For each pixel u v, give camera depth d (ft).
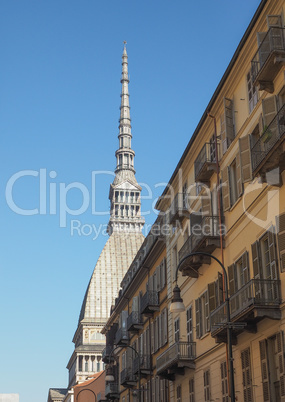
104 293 639.35
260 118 87.10
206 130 116.47
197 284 119.24
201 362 113.91
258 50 84.02
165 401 143.43
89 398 350.43
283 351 76.95
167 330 145.18
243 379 90.07
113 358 232.12
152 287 163.22
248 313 81.87
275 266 80.69
